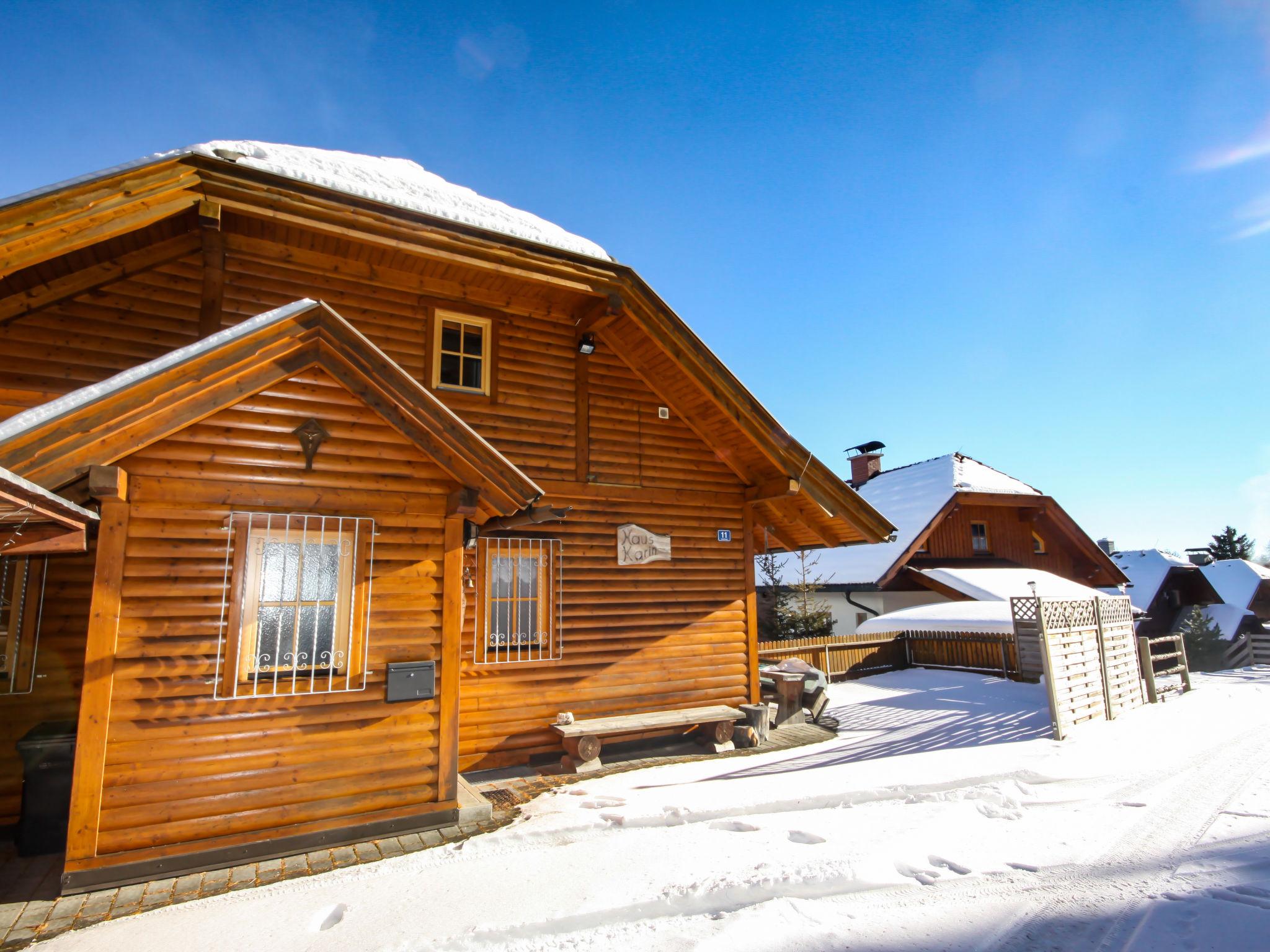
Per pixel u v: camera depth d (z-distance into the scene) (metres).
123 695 4.42
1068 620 9.02
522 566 8.02
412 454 5.46
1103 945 3.30
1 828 5.28
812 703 9.62
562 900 3.88
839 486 8.88
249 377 4.87
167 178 5.75
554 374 8.35
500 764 7.21
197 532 4.74
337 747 4.96
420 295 7.70
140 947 3.51
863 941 3.37
